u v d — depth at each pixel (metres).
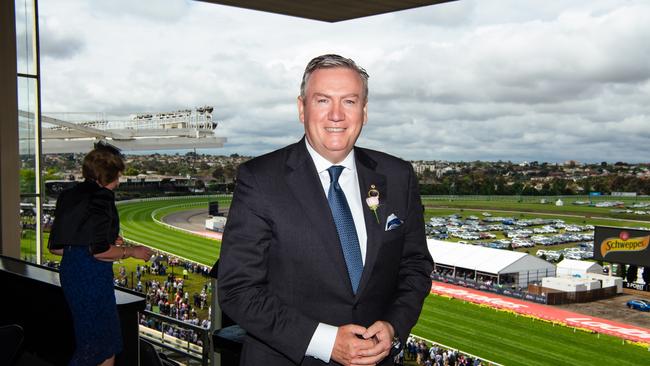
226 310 1.48
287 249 1.52
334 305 1.52
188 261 26.19
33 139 8.12
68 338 3.29
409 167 1.81
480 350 19.25
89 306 2.88
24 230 8.07
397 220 1.64
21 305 3.71
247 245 1.51
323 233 1.52
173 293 20.44
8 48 7.21
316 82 1.51
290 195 1.54
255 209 1.53
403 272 1.75
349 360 1.40
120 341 3.07
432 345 20.00
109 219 2.89
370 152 1.82
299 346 1.42
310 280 1.52
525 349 19.03
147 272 24.16
